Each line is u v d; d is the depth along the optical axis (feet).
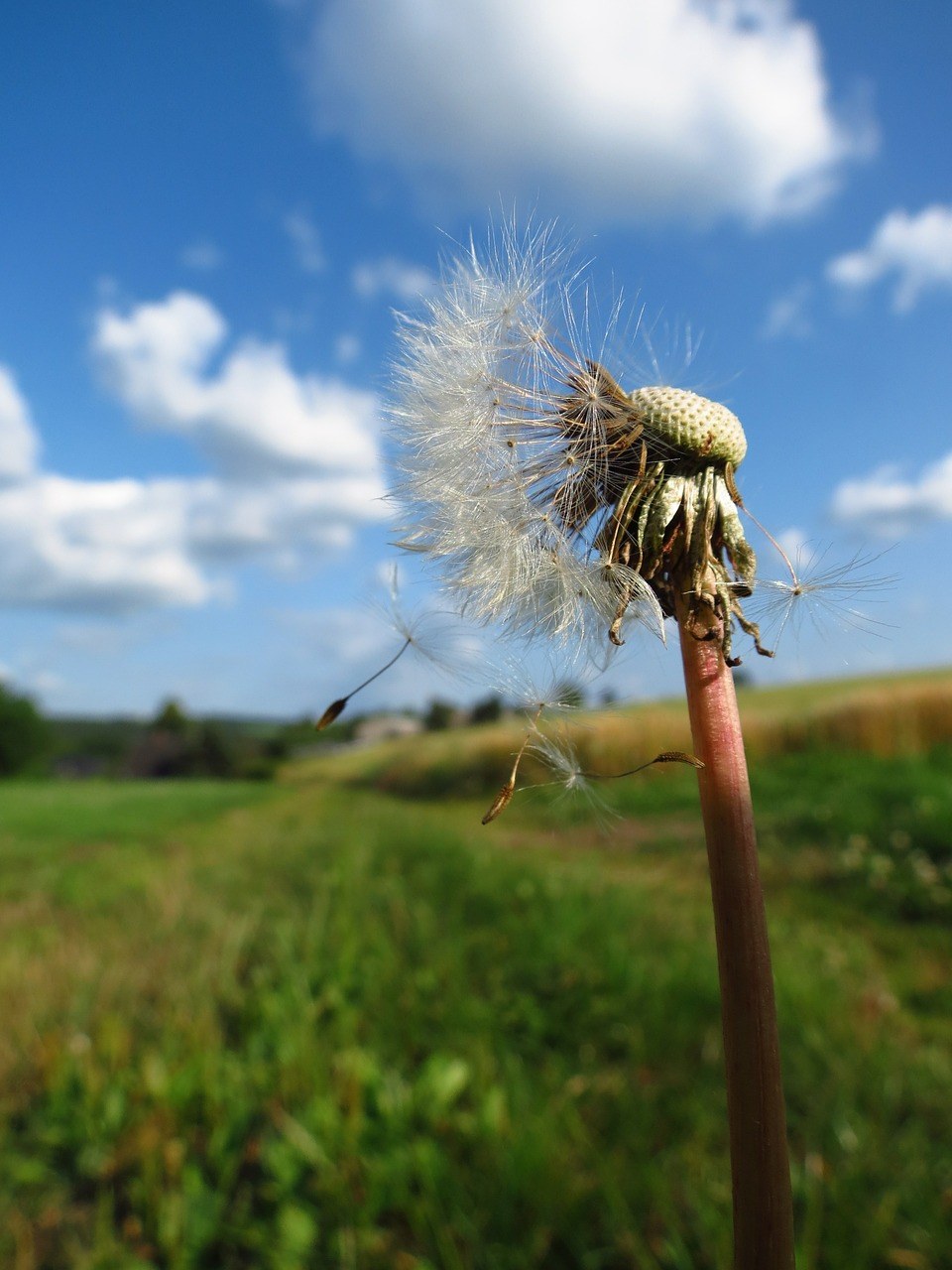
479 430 2.96
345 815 47.44
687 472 2.53
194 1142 8.86
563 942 13.25
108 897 21.65
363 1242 7.25
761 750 48.39
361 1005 11.40
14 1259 7.35
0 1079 10.00
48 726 147.95
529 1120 8.32
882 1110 8.66
